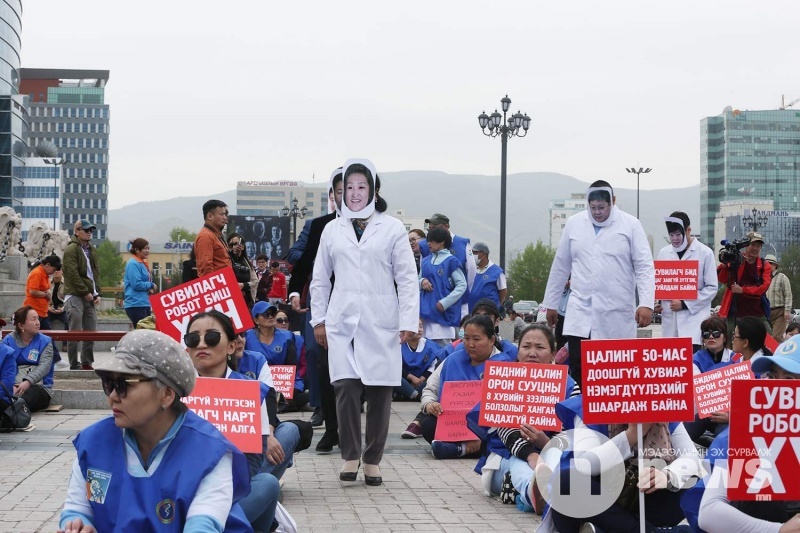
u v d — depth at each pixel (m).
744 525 5.05
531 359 8.57
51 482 9.20
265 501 6.06
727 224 165.00
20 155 131.62
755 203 187.00
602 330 11.31
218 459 4.42
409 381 16.30
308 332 12.33
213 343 6.82
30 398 13.85
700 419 9.87
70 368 19.19
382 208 9.72
